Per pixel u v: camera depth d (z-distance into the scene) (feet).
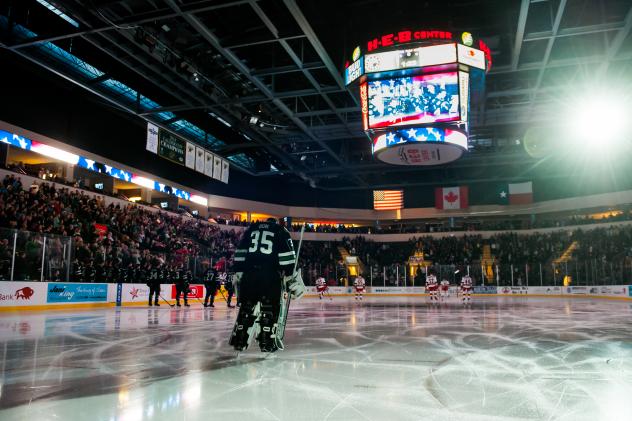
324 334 26.76
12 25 57.41
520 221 141.69
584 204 124.47
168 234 88.79
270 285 17.85
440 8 57.26
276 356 18.08
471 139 101.30
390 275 118.62
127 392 12.06
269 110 85.92
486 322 35.83
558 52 64.49
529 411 10.59
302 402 11.15
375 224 151.02
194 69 66.23
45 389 12.38
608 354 19.22
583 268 102.06
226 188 129.59
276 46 64.28
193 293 76.18
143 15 51.11
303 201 144.25
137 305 65.00
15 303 49.16
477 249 129.80
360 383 13.25
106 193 84.07
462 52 53.47
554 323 34.96
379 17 59.67
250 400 11.31
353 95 66.44
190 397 11.57
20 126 76.18
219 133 102.22
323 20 58.95
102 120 92.02
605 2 52.39
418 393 12.14
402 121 55.06
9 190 60.54
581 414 10.41
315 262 126.82
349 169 115.96
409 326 32.30
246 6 55.26
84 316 41.42
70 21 62.13
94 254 61.46
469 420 9.88
